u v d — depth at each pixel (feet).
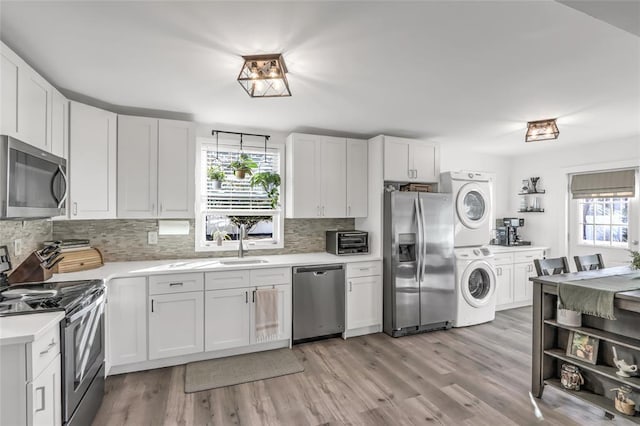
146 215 9.93
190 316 9.41
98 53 6.40
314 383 8.45
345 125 11.64
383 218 12.26
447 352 10.36
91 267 9.29
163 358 9.23
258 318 10.11
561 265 8.96
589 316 7.50
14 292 6.38
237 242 12.14
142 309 8.92
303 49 6.23
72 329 5.67
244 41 5.93
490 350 10.52
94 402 6.85
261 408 7.38
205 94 8.63
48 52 6.37
